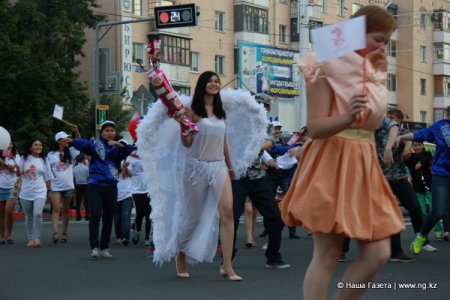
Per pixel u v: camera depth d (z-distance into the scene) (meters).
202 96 8.53
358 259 4.50
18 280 9.09
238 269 9.70
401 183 10.52
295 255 11.24
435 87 62.34
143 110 20.94
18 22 31.84
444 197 10.07
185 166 8.66
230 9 48.38
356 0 56.22
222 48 47.72
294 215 4.45
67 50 33.28
